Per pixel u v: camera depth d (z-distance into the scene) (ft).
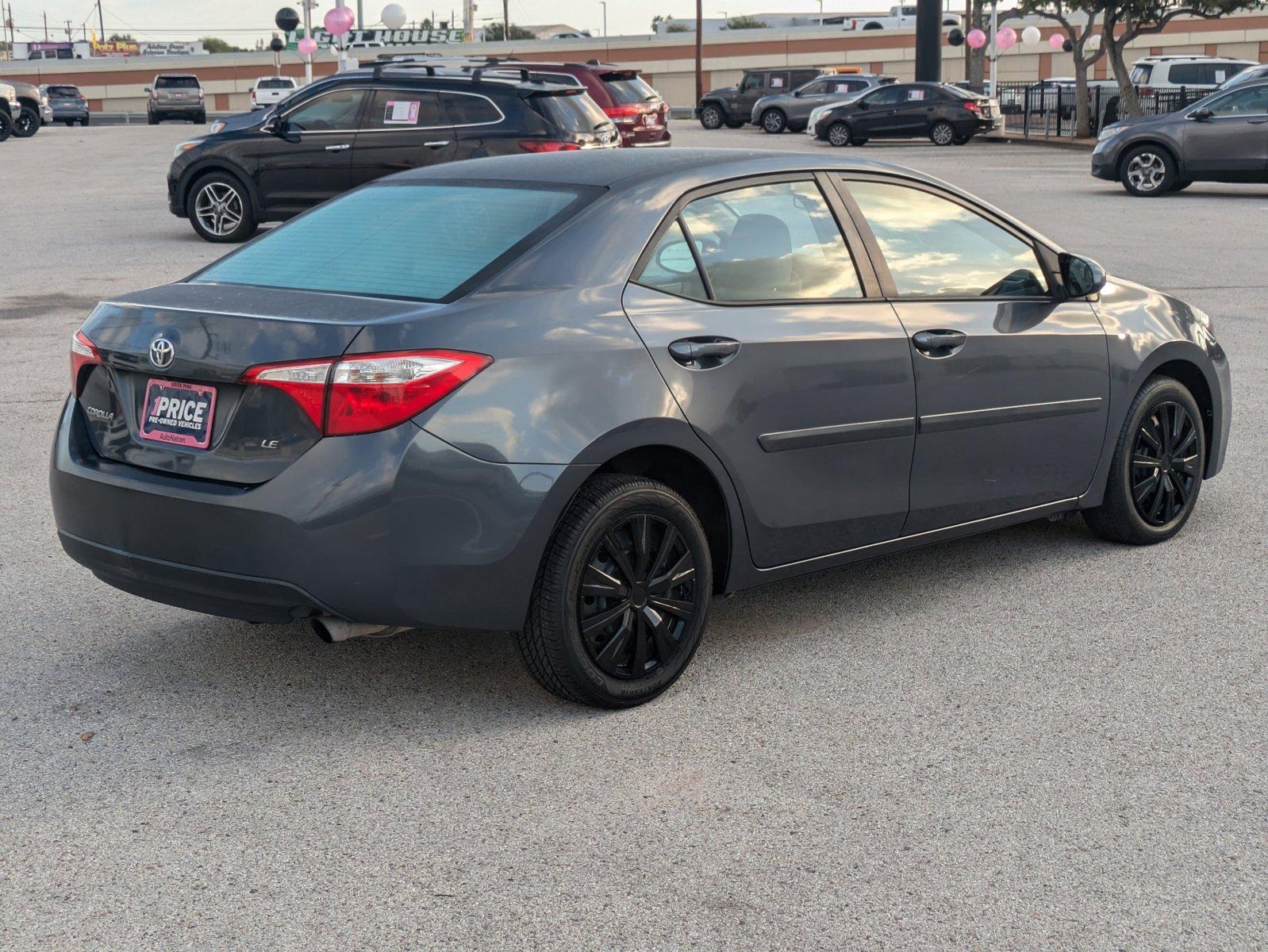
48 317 35.37
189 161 49.70
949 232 16.20
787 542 14.43
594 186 13.92
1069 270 16.94
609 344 12.76
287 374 11.89
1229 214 58.65
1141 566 17.70
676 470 13.82
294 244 14.46
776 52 265.13
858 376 14.57
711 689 13.92
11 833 11.04
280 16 129.08
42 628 15.62
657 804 11.50
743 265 14.14
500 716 13.25
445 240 13.61
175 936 9.59
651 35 261.85
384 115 48.21
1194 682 13.98
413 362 11.81
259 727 13.01
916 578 17.39
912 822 11.17
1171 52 262.26
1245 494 20.89
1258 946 9.45
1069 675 14.20
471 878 10.34
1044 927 9.68
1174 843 10.84
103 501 12.92
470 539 12.03
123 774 12.05
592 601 13.00
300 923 9.76
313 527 11.77
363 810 11.40
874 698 13.65
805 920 9.76
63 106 178.91
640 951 9.39
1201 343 18.71
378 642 15.21
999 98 150.92
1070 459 17.21
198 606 12.78
